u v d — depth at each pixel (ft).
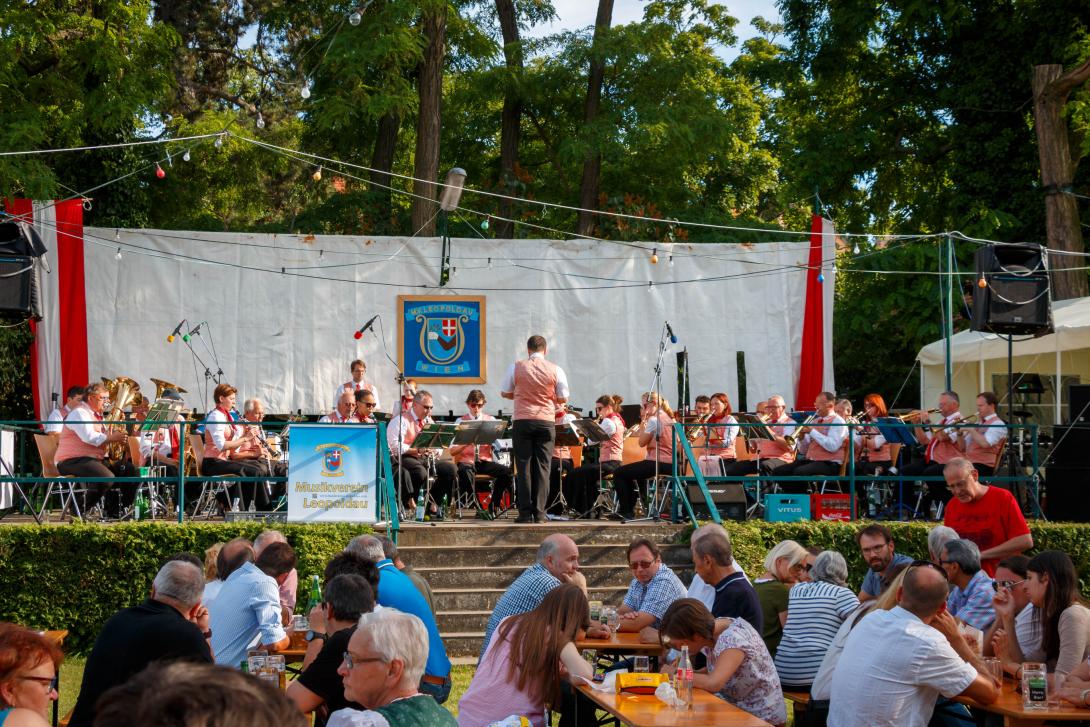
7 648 13.47
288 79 86.12
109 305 54.80
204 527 37.88
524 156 86.02
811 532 39.81
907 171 82.33
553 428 40.11
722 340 57.62
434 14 67.51
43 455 41.22
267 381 55.42
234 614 22.04
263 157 80.02
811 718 20.72
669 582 25.95
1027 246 44.42
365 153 82.28
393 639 13.43
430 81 68.64
